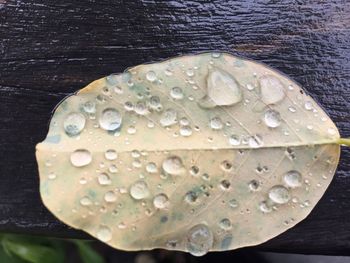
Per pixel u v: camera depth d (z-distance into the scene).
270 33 0.08
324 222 0.08
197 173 0.07
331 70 0.08
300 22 0.08
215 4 0.08
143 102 0.07
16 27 0.08
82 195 0.07
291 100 0.08
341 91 0.08
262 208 0.07
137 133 0.07
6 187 0.08
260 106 0.07
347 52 0.08
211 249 0.07
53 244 0.11
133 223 0.07
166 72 0.07
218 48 0.08
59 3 0.08
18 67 0.08
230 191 0.07
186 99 0.07
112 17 0.08
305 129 0.07
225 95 0.07
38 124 0.08
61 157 0.07
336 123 0.08
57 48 0.08
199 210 0.07
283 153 0.07
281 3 0.08
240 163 0.07
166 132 0.07
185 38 0.08
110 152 0.07
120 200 0.07
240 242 0.07
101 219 0.07
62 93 0.08
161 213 0.07
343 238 0.08
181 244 0.07
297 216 0.07
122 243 0.07
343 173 0.08
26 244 0.10
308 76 0.08
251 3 0.08
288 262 0.12
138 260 0.13
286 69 0.08
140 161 0.07
